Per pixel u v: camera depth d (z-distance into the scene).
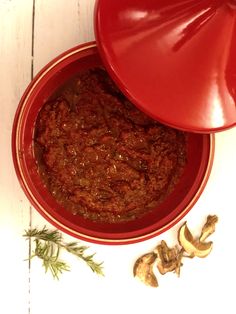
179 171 0.45
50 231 0.47
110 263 0.47
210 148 0.43
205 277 0.48
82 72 0.44
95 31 0.37
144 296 0.48
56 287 0.47
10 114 0.46
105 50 0.36
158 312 0.48
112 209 0.44
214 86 0.37
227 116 0.38
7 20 0.47
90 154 0.44
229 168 0.48
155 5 0.36
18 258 0.46
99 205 0.44
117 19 0.37
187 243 0.48
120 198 0.44
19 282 0.46
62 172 0.43
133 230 0.43
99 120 0.44
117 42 0.37
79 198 0.44
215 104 0.37
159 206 0.45
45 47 0.47
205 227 0.48
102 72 0.44
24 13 0.47
